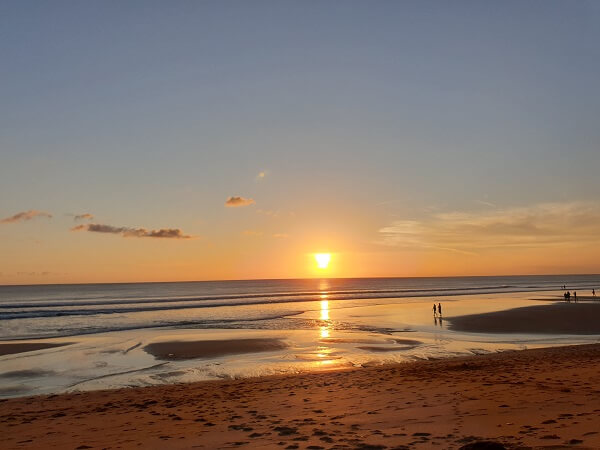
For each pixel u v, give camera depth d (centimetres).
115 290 15162
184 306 6247
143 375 1872
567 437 637
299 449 679
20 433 955
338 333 3175
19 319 4522
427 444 662
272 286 19038
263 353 2378
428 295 9094
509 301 6475
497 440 654
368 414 936
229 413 1055
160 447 752
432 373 1541
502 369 1538
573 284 15988
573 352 2022
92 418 1091
